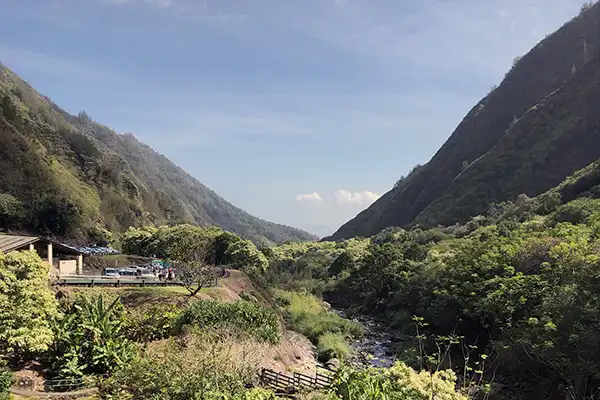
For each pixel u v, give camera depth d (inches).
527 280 817.5
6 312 478.6
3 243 967.6
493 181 3085.6
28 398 412.5
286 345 837.8
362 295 1792.6
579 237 869.2
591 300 631.2
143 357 489.4
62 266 1083.9
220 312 711.7
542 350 629.9
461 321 986.1
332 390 354.0
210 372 402.6
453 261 1243.2
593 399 592.1
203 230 2004.2
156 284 981.8
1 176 2426.2
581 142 2797.7
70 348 499.5
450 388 327.3
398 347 1008.2
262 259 1814.7
